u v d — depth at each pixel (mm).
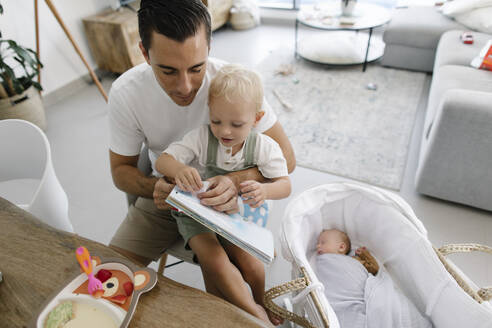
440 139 1679
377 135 2389
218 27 4062
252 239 773
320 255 1373
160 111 1088
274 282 1521
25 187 1779
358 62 3170
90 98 3008
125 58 3084
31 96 2391
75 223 1836
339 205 1354
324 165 2160
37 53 2436
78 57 3113
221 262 942
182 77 871
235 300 924
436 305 1088
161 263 1367
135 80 1055
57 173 2180
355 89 2930
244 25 4230
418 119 2545
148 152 1261
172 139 1174
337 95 2859
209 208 836
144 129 1129
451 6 2986
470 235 1713
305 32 4141
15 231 753
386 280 1251
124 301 624
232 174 1054
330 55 3287
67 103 2947
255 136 1070
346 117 2584
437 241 1689
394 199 1211
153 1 775
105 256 708
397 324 1118
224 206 863
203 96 1092
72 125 2646
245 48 3791
